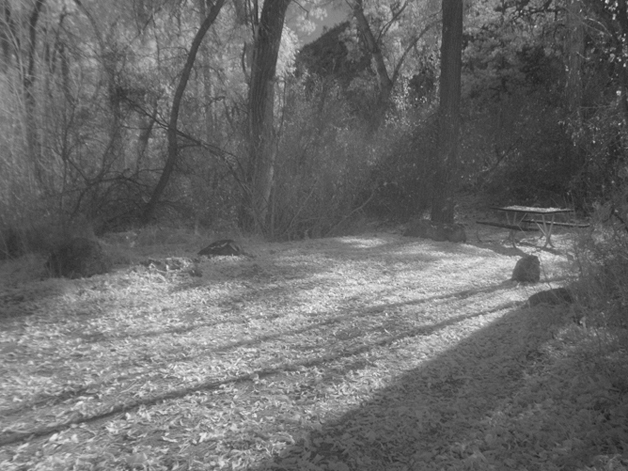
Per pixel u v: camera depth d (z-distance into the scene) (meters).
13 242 7.18
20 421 3.40
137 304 5.77
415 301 6.29
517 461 3.05
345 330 5.23
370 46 20.38
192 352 4.61
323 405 3.70
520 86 19.12
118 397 3.75
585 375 3.98
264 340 4.94
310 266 7.69
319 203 10.86
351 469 3.01
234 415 3.53
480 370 4.28
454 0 12.52
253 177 10.16
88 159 9.32
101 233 9.21
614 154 10.30
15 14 8.19
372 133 13.36
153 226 9.79
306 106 10.84
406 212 13.18
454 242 10.83
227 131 10.70
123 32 10.48
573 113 12.86
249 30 11.59
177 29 11.65
